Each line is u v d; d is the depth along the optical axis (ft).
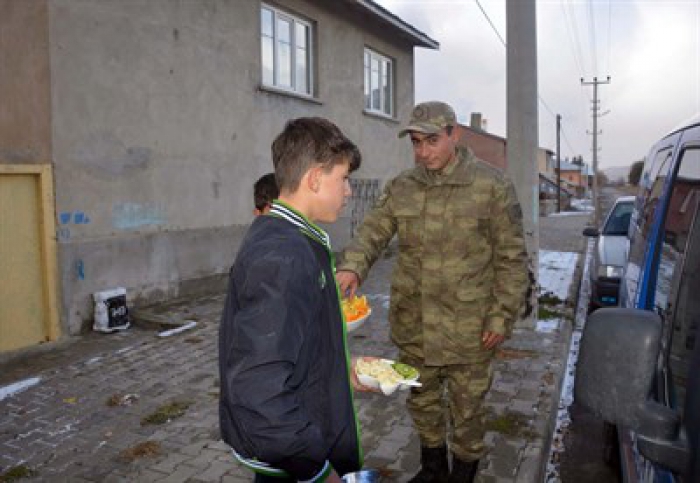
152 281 25.40
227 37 29.09
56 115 20.88
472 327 9.63
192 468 12.10
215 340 20.98
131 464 12.32
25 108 19.83
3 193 19.52
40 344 20.31
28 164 19.95
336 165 5.72
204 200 28.17
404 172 10.39
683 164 9.62
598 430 15.49
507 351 19.72
